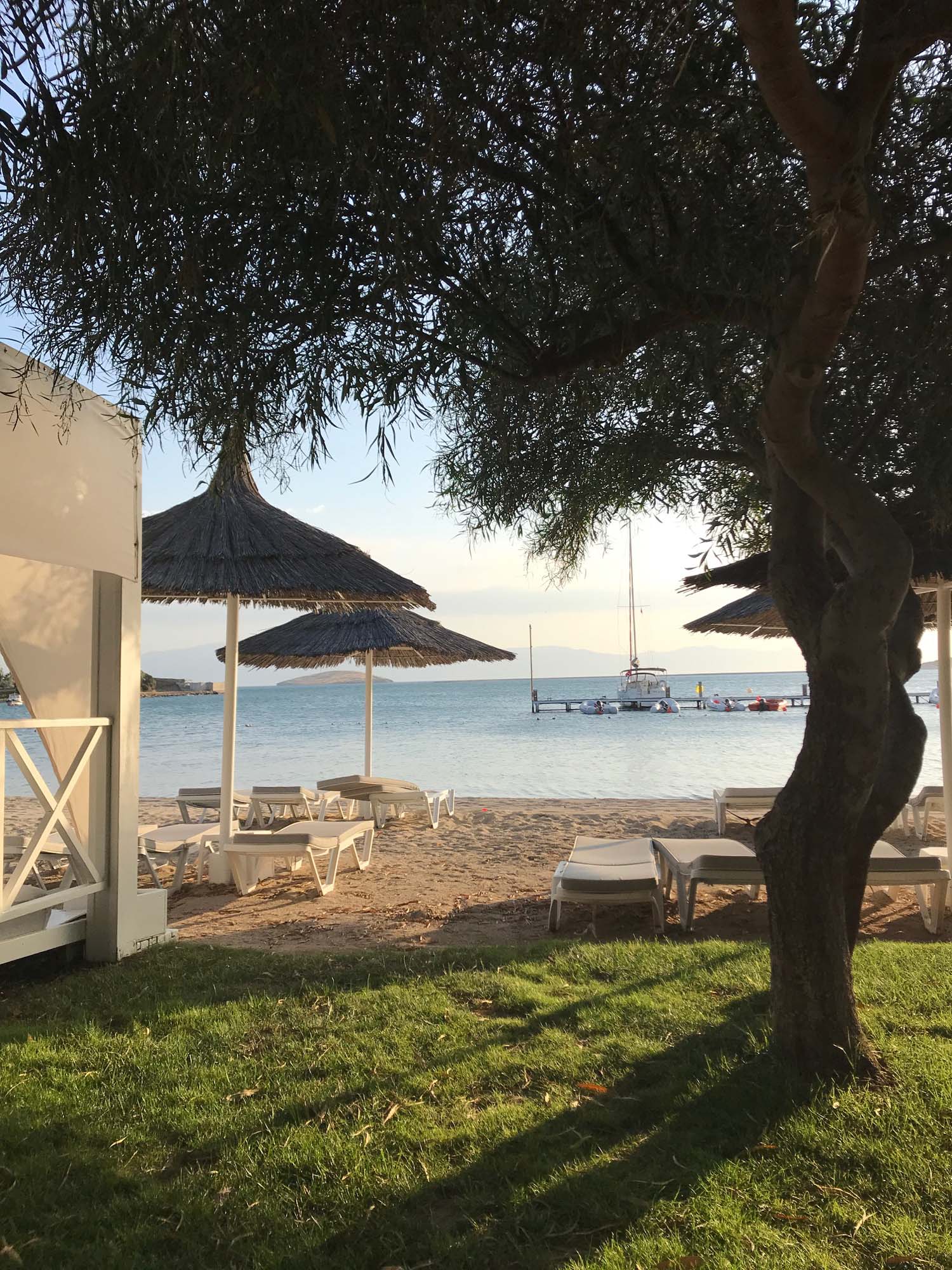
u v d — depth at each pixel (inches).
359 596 327.3
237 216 118.9
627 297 148.9
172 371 122.3
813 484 122.6
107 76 92.7
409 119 108.9
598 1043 151.6
